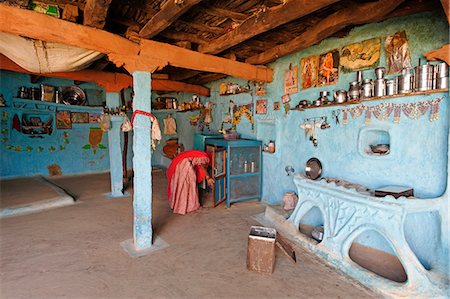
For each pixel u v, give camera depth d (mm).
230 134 4602
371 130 2654
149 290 2068
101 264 2447
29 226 3357
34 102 6004
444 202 2037
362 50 2730
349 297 1979
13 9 2012
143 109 2746
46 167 6324
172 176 4012
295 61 3629
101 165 7121
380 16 2115
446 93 2078
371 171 2645
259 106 4395
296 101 3633
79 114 6688
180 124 7406
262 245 2305
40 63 2828
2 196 4398
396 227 2031
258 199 4461
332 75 3076
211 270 2357
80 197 4734
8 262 2467
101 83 4480
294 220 3062
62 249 2738
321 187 2730
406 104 2332
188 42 3146
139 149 2725
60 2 2281
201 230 3258
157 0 2301
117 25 2879
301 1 1992
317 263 2465
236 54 3891
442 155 2127
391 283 2010
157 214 3838
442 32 2131
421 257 2250
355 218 2340
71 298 1965
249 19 2520
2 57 3762
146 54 2740
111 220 3602
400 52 2402
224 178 4332
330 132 3102
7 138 5773
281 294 2020
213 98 5848
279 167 4043
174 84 5488
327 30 2561
